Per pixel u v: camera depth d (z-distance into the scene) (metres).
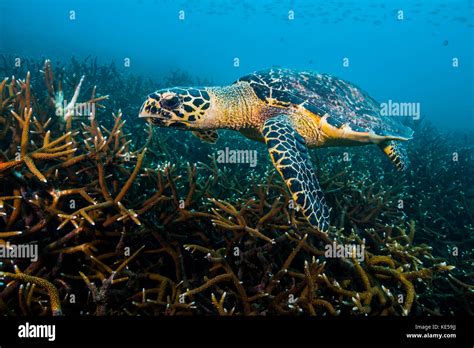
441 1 9.73
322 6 11.80
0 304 0.53
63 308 0.58
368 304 0.61
